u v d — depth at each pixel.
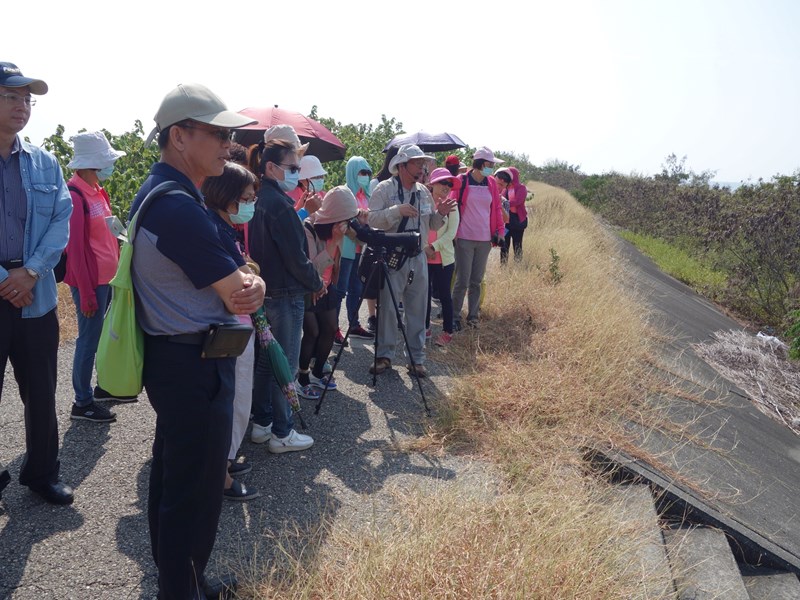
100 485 3.41
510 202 9.29
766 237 13.22
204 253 2.07
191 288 2.15
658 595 2.91
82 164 3.82
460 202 6.55
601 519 3.23
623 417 4.96
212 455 2.25
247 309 2.17
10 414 4.15
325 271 4.52
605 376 5.33
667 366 6.70
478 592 2.50
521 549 2.79
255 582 2.65
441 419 4.44
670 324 9.37
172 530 2.26
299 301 3.83
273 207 3.60
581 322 6.41
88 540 2.94
